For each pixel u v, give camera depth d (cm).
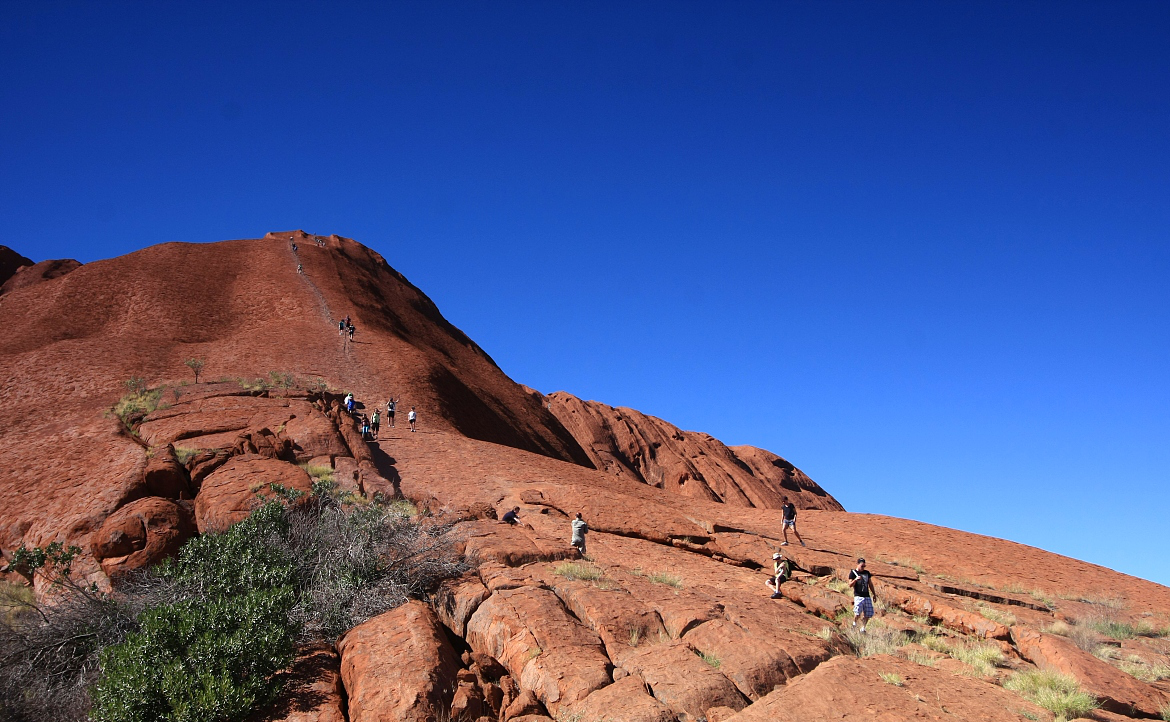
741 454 10281
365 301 6856
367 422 3306
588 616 1038
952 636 1266
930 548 2200
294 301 5984
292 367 4222
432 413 3962
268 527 1283
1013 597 1702
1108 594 1867
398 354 4909
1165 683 1095
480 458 2920
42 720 959
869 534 2362
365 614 1102
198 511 1523
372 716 812
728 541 1800
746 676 864
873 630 1191
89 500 1611
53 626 1096
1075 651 1036
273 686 905
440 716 819
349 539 1273
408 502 1841
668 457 8975
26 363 3975
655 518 1939
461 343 8619
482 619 1068
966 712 779
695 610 1052
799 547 1847
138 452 1881
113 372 3797
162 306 5406
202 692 841
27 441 2391
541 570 1244
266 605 984
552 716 829
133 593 1198
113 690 859
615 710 788
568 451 6675
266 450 1992
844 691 804
